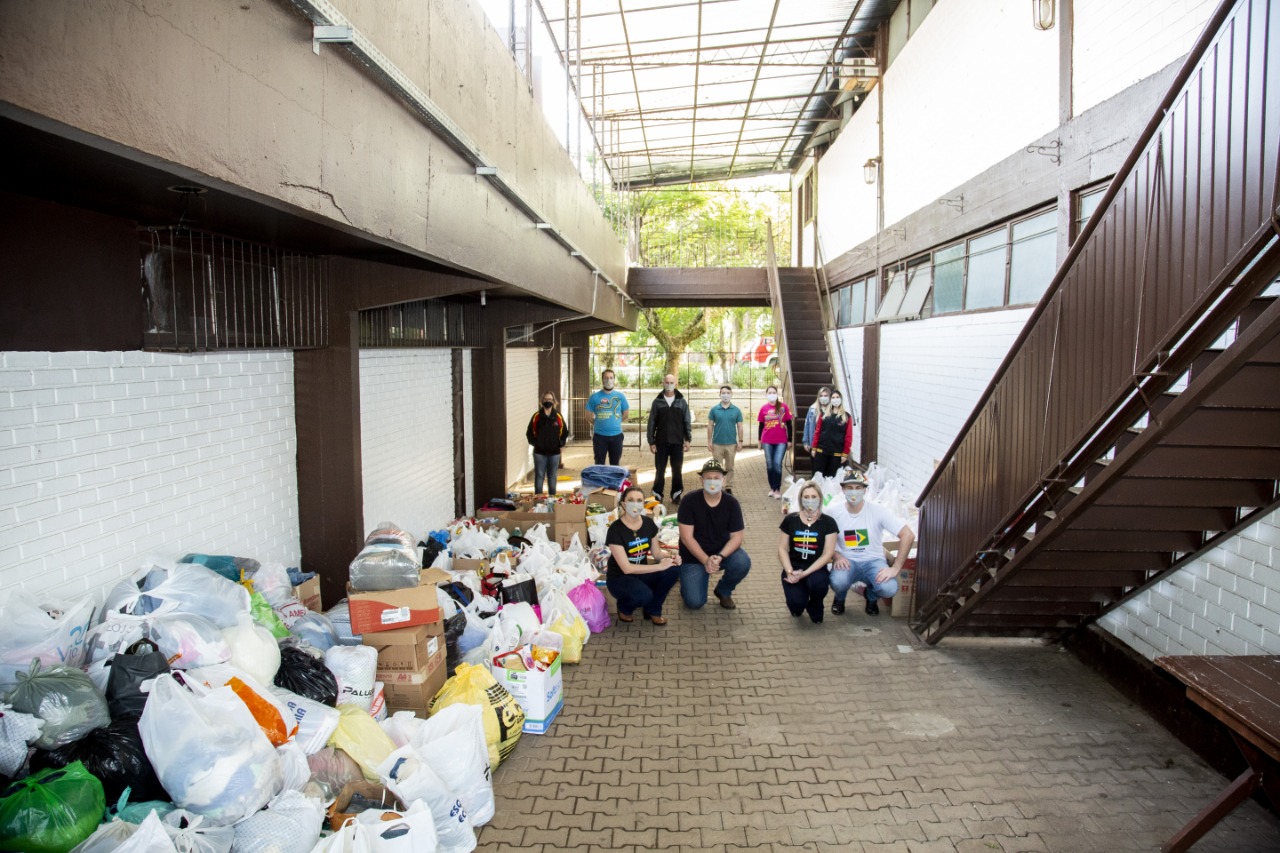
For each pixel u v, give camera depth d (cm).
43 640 282
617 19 1077
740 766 392
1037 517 434
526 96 586
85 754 253
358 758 321
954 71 891
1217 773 382
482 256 468
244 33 221
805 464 1377
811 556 593
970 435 493
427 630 413
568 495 962
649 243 2598
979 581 517
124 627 305
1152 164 321
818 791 369
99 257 331
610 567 606
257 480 476
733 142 1848
